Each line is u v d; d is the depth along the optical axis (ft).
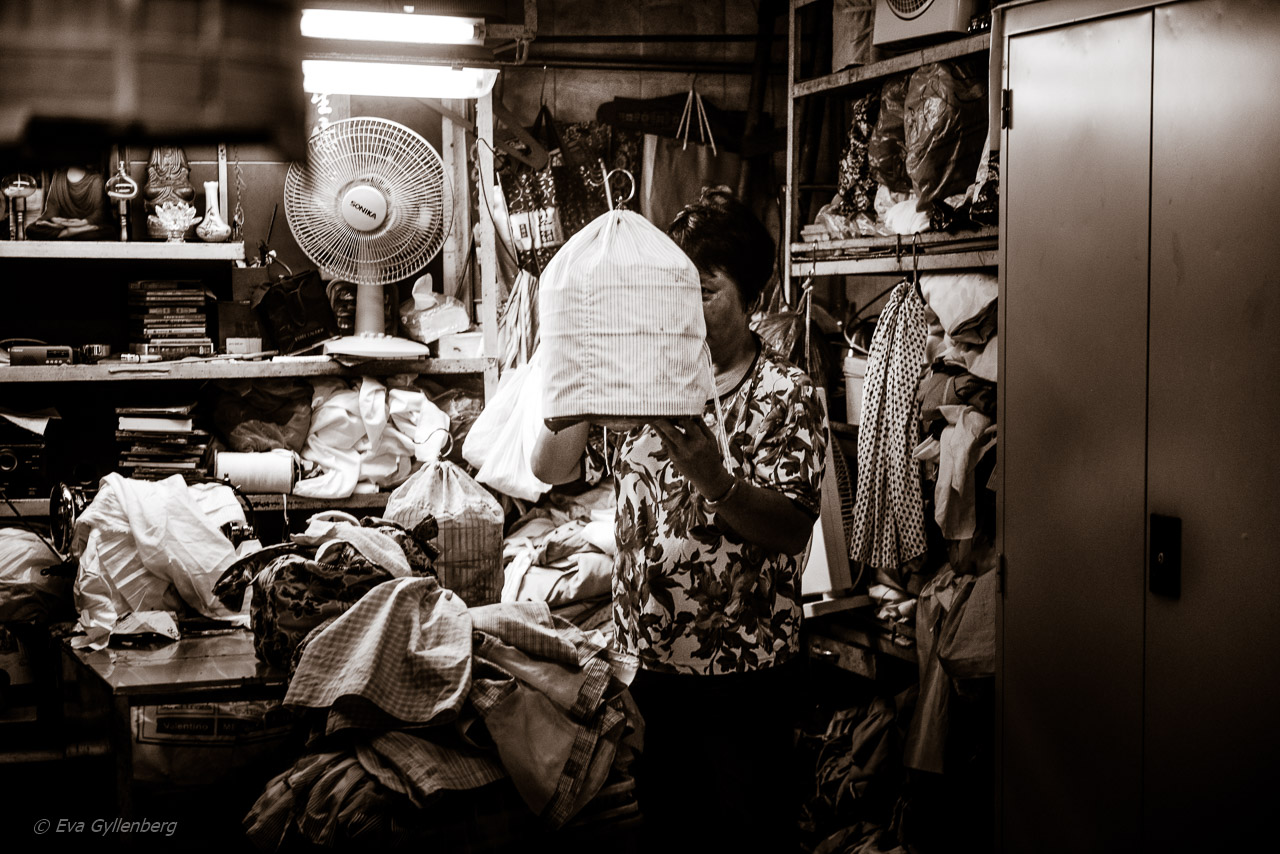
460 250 13.30
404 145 11.47
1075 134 7.50
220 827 7.30
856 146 11.81
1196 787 6.88
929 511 10.65
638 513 6.83
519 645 7.04
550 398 6.07
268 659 7.50
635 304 5.91
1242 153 6.47
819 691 12.29
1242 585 6.56
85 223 11.68
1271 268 6.34
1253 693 6.53
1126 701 7.29
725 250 6.71
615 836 6.84
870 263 11.24
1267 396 6.39
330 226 11.50
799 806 11.22
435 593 7.13
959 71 10.17
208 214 12.02
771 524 6.37
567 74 14.40
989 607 9.35
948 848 9.96
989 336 10.01
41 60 3.55
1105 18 7.27
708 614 6.61
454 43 8.79
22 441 11.59
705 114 14.70
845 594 11.14
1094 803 7.55
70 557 10.34
